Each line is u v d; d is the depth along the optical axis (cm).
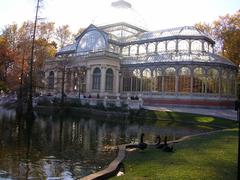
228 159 1678
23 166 1752
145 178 1307
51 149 2262
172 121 4841
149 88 6912
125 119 5069
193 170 1424
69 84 7725
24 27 8000
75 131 3341
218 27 8069
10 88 6625
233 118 4575
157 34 7612
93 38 8025
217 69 6400
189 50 6969
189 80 6397
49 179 1528
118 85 7488
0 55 6303
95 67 7306
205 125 4391
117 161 1680
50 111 6238
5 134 2920
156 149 2019
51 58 8150
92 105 6109
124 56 7988
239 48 7350
